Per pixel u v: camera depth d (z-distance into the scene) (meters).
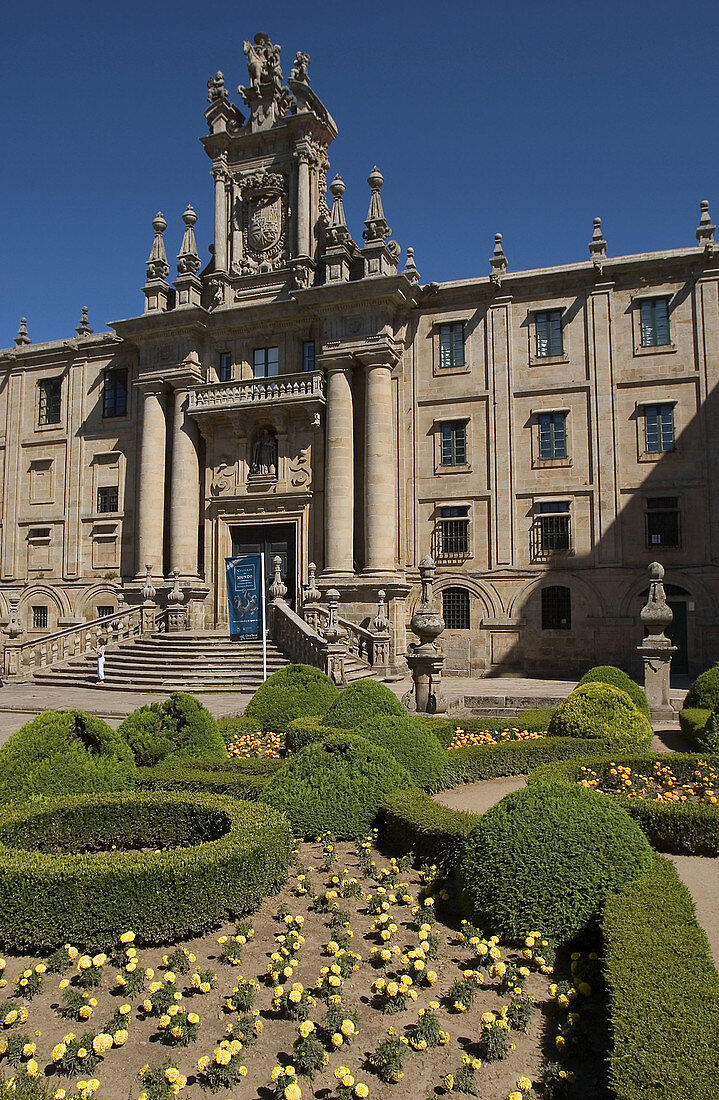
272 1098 4.59
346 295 30.33
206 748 11.51
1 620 37.78
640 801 8.90
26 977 5.78
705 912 6.71
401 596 29.86
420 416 31.53
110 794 8.66
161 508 33.44
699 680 16.34
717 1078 3.89
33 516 38.25
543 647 29.22
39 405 39.00
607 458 29.06
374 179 30.91
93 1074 4.80
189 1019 5.20
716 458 27.81
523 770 12.25
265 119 34.34
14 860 6.63
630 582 28.38
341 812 8.81
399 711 11.77
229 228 34.59
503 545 30.03
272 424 32.41
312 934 6.63
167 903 6.45
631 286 29.41
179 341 33.69
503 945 6.30
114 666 25.94
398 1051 4.82
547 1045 5.05
